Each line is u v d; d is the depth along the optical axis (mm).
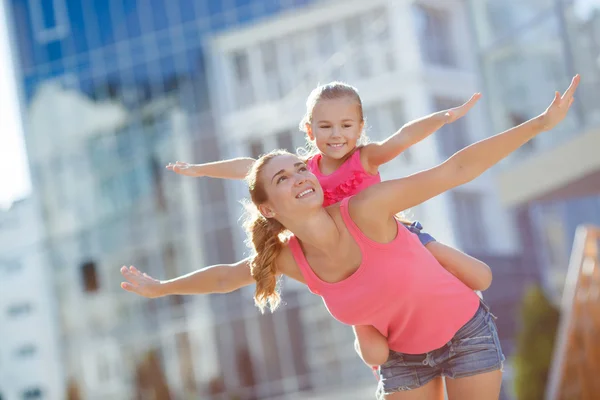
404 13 41781
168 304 42062
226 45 42781
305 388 39531
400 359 6652
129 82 43656
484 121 43469
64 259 44500
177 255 42375
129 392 42562
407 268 6152
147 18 43531
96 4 44219
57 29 44594
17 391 50156
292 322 39969
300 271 6473
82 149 44250
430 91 41812
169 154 42844
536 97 23203
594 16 20328
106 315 43500
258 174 6184
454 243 41125
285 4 42594
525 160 21656
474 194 43250
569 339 11836
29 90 45188
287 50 42562
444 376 6609
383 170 41594
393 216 6250
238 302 40844
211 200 41875
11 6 45344
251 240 6535
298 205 6051
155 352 42219
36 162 45031
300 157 6879
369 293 6215
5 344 51062
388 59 42031
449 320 6367
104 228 43781
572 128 21016
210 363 41031
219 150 42500
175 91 43094
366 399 38281
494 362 6434
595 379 12477
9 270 51812
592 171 20125
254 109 42375
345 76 42312
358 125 6594
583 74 20562
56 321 44625
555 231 45188
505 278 42844
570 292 12977
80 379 43906
